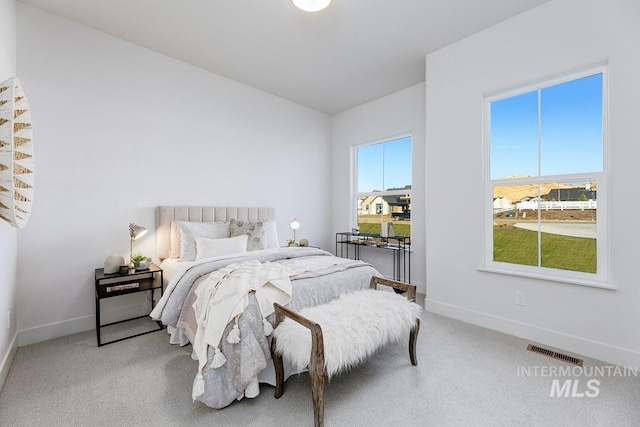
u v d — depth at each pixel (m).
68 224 2.53
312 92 4.13
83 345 2.31
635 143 1.97
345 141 4.84
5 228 1.88
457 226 2.89
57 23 2.49
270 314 1.76
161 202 3.11
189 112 3.33
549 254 2.46
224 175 3.65
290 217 4.45
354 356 1.52
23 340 2.30
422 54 3.11
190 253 2.88
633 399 1.65
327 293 2.12
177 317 2.14
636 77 1.97
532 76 2.41
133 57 2.91
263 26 2.64
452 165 2.93
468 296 2.81
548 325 2.33
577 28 2.20
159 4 2.35
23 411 1.53
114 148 2.79
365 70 3.47
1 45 1.89
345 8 2.39
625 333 2.01
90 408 1.57
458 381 1.83
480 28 2.67
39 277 2.39
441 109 3.01
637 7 1.97
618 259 2.04
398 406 1.59
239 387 1.57
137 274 2.47
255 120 3.99
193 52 3.09
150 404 1.60
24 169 1.52
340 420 1.48
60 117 2.49
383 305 1.91
